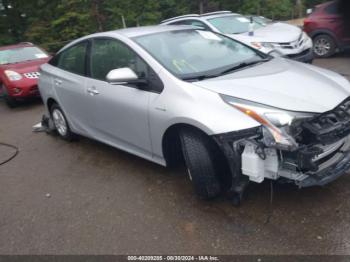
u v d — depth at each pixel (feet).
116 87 13.23
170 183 12.76
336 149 10.27
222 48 13.67
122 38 13.37
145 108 11.90
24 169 15.84
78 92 15.29
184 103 10.68
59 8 56.95
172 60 12.23
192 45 13.39
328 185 11.30
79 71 15.53
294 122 9.37
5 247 10.57
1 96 30.09
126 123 13.05
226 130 9.64
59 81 16.70
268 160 9.53
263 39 24.98
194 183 10.84
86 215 11.60
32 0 60.90
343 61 29.66
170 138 11.76
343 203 10.41
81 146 17.53
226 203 11.09
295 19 84.79
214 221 10.39
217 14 29.63
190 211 11.02
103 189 13.06
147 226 10.63
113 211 11.61
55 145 18.17
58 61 17.38
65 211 12.01
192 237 9.90
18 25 63.77
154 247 9.73
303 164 9.12
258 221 10.12
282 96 10.05
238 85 10.69
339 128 9.64
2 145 19.30
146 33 13.67
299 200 10.76
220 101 10.12
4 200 13.30
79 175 14.44
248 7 74.33
